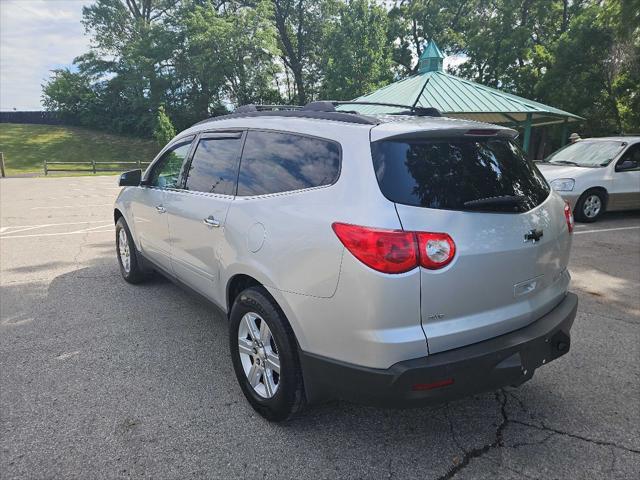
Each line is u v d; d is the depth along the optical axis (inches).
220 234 125.1
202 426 111.9
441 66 666.8
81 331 165.9
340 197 94.3
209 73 1594.5
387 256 85.0
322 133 106.0
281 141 116.3
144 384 130.7
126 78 1785.2
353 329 89.8
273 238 104.6
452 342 90.4
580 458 100.7
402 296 85.6
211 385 130.3
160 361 144.1
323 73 1669.5
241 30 1581.0
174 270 163.0
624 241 304.8
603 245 294.0
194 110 1727.4
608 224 365.4
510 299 98.1
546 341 100.9
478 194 95.4
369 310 87.0
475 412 117.8
